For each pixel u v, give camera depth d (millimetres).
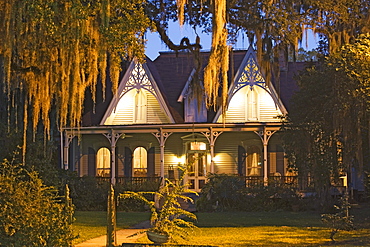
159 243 13391
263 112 33000
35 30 17219
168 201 13992
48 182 25578
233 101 33125
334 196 28188
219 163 34281
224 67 22031
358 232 18797
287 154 26703
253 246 15961
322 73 24250
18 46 17375
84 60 18656
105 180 32156
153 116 33625
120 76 35281
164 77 36406
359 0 25156
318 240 17109
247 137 34062
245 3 23562
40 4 15781
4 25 16375
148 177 32719
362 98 20766
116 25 17672
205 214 25891
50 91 19078
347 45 22047
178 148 34719
